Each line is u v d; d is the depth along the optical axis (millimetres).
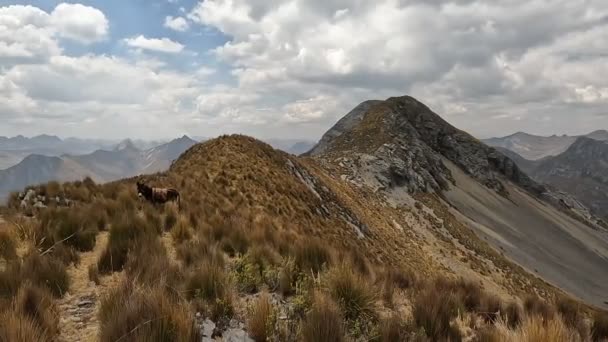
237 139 36062
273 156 37969
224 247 10094
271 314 5293
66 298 6203
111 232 9336
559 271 88562
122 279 6332
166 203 13656
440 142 143375
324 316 5137
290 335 5152
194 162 28781
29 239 8641
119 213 11500
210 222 12586
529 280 63344
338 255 10023
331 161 97875
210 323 5316
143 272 6633
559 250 103188
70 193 14523
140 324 4355
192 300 5730
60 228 9133
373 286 7688
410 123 142250
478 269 55812
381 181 88875
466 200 108312
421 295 7359
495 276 56125
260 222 17000
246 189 24531
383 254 34250
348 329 5453
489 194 122750
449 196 105500
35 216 11375
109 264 7547
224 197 21328
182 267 7328
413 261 41875
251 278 7121
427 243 59156
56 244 8344
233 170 26984
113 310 4922
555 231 116188
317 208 31781
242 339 5059
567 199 162500
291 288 7152
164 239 10430
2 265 7270
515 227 105125
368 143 114062
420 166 108625
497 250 82062
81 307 5898
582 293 80938
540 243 102250
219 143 33438
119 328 4453
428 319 6250
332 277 6672
